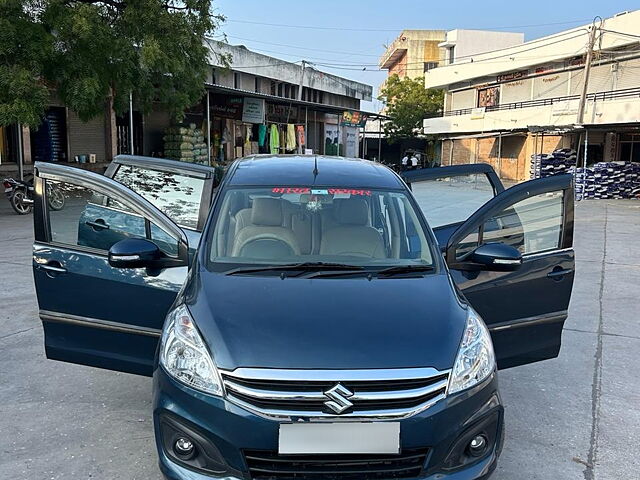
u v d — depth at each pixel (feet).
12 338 17.48
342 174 13.37
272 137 87.97
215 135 77.82
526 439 12.37
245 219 12.05
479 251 11.96
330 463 8.24
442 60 204.64
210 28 49.21
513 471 11.14
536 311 12.98
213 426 8.30
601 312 22.06
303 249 11.60
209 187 15.51
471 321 9.79
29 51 38.63
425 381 8.46
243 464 8.22
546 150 110.22
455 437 8.51
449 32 160.76
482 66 134.10
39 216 12.44
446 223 16.06
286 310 9.42
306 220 12.09
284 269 10.88
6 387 14.26
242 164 14.03
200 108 74.95
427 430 8.29
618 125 85.40
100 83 43.42
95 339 12.41
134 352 12.22
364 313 9.43
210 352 8.73
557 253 13.08
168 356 9.14
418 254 11.68
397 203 12.71
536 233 13.33
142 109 50.98
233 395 8.36
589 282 26.96
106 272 12.16
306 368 8.30
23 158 56.59
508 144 124.98
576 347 18.13
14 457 11.17
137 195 12.24
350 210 12.34
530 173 104.27
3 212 44.83
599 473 11.14
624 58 93.25
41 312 12.60
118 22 44.16
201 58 50.14
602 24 95.30
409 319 9.37
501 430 9.22
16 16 38.73
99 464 11.00
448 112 154.10
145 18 43.70
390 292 10.16
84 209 12.71
